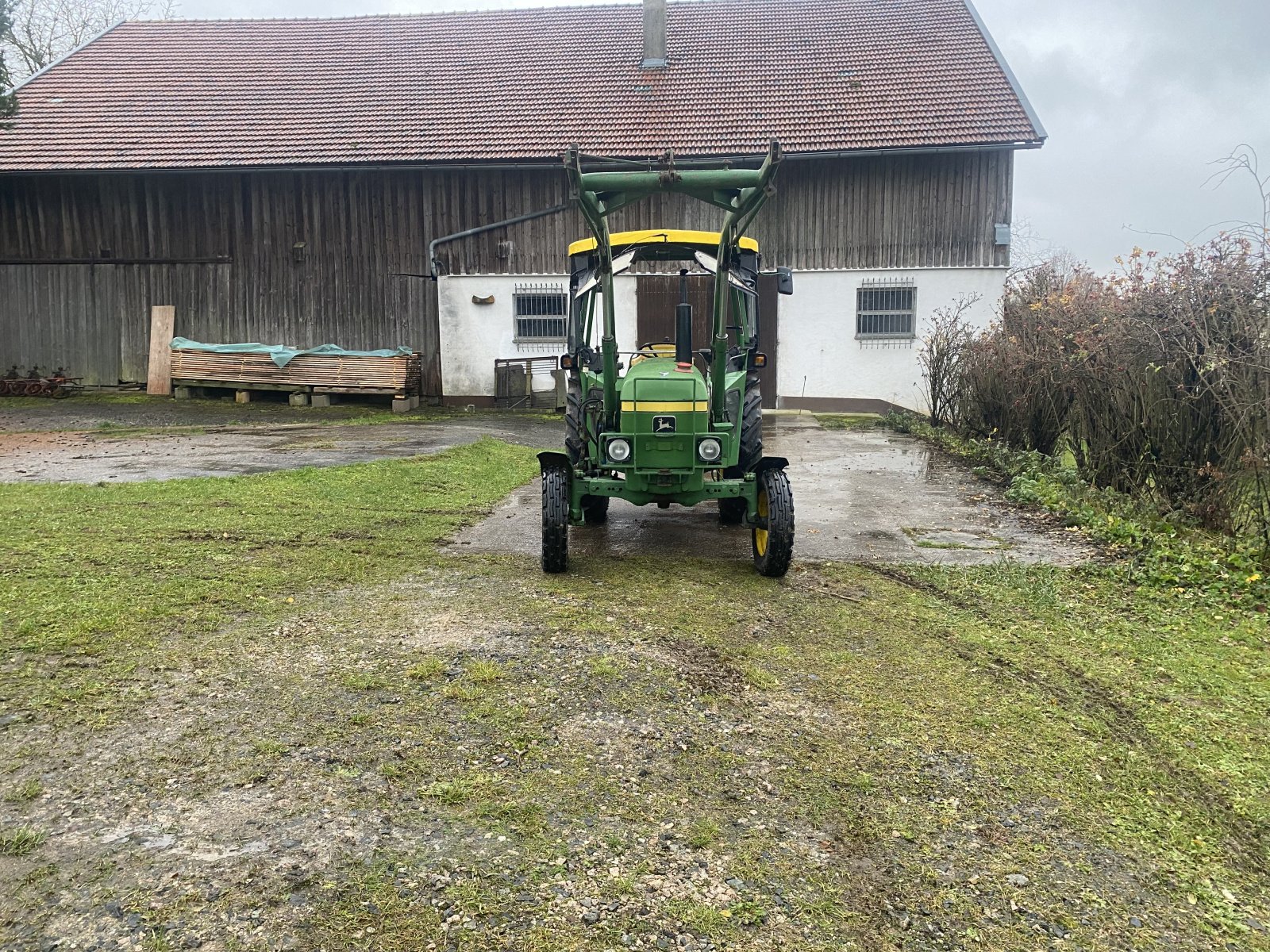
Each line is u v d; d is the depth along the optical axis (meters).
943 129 16.25
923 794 3.42
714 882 2.86
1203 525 7.09
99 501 7.77
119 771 3.31
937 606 5.58
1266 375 6.23
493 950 2.52
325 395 16.98
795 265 16.89
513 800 3.24
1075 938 2.71
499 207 17.36
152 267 18.12
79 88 19.61
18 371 18.50
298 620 4.96
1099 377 8.22
